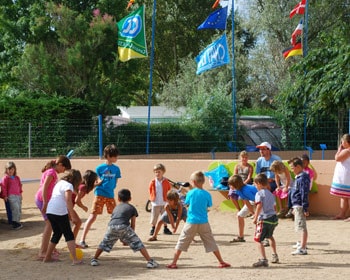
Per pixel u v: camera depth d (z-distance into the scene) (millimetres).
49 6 27641
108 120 21188
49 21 29188
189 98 35000
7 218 14258
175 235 12039
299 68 17906
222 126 21594
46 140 18078
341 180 13641
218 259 8992
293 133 20438
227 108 27578
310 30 34094
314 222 13375
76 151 18000
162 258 9812
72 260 9469
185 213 11492
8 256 10148
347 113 17859
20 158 18062
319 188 14375
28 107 22328
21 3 31672
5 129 18141
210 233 8969
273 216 9102
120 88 28031
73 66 27109
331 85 16219
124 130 19312
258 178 9156
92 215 10992
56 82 27125
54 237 9438
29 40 30156
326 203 14320
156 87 49719
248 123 25797
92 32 27391
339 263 9195
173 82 39250
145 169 16094
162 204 11758
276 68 34031
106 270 8836
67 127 18141
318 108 17125
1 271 8836
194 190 9016
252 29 34781
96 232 12477
